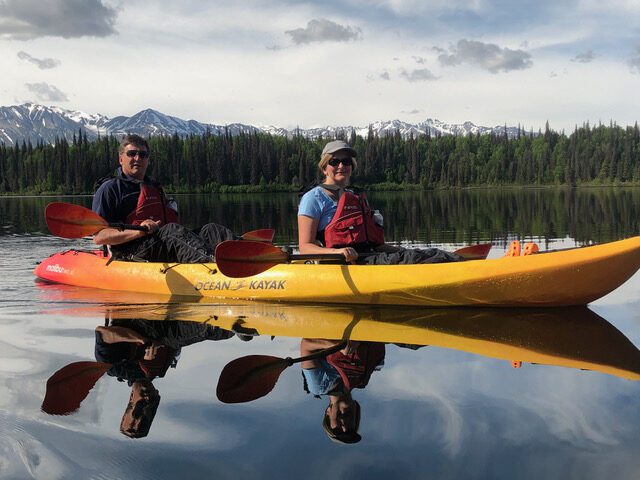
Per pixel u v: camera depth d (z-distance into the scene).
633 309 4.67
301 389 2.74
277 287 5.35
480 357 3.28
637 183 95.44
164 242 6.01
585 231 12.78
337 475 1.89
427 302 4.93
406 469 1.93
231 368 3.10
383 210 24.16
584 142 111.94
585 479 1.85
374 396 2.63
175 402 2.57
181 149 102.38
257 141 105.69
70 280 6.40
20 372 3.04
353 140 117.38
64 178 96.69
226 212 24.22
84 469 1.95
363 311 4.83
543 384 2.77
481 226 14.73
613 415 2.36
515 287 4.67
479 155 118.50
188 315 4.67
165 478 1.89
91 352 3.45
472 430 2.23
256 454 2.05
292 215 21.19
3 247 10.56
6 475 1.91
